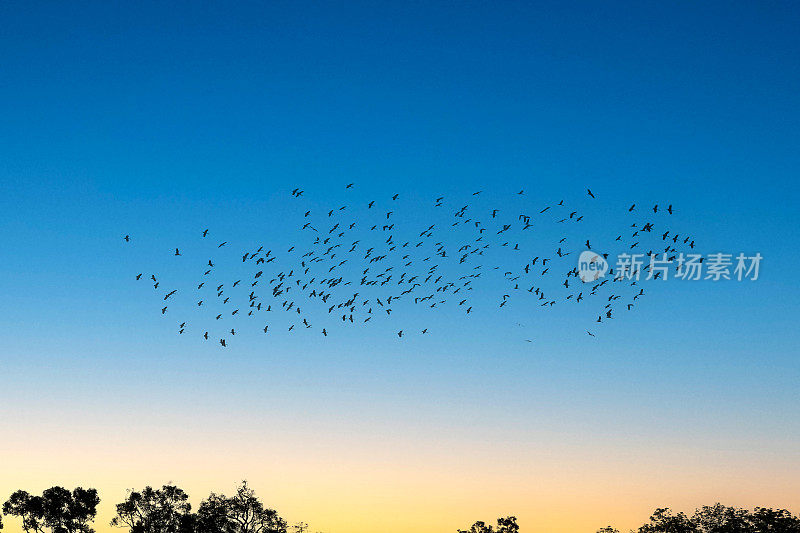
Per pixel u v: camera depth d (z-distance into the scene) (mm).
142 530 91062
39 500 90688
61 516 91250
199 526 91188
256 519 92812
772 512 92625
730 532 93062
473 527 103562
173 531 92312
